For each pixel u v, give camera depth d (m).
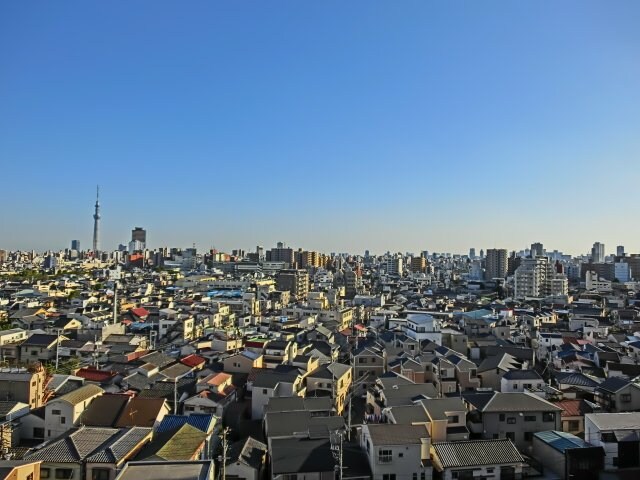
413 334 104.75
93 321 117.38
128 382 69.62
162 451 43.53
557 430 54.03
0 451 45.09
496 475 45.25
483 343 102.81
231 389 68.25
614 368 79.19
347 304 180.12
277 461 46.25
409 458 45.78
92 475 41.69
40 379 61.03
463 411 53.22
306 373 75.38
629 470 44.22
